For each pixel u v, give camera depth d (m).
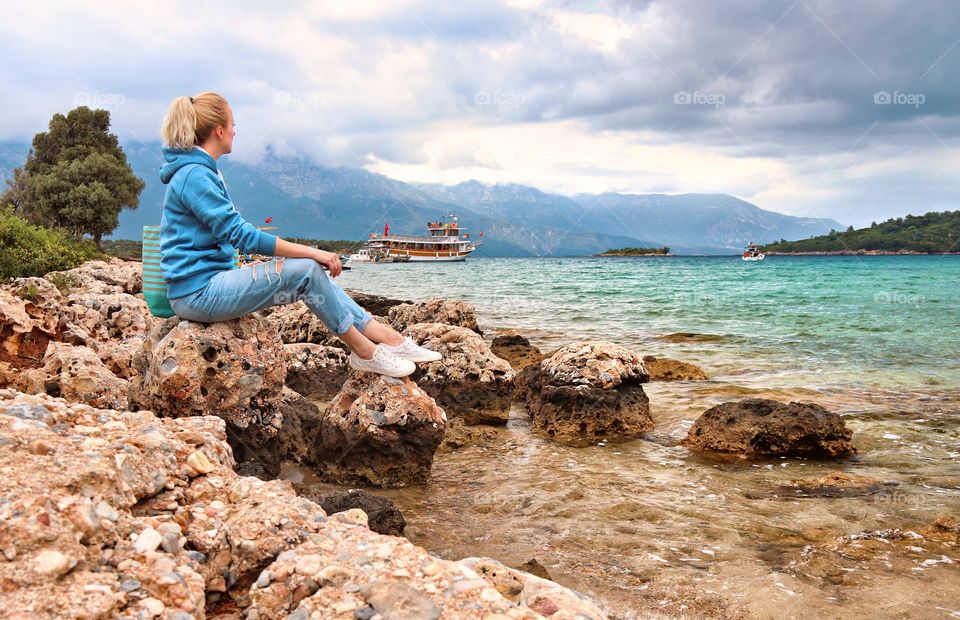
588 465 8.05
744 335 21.20
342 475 7.29
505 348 17.23
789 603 4.57
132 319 10.80
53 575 2.62
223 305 5.84
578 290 47.88
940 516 5.97
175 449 3.97
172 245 5.77
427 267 126.94
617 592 4.71
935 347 18.05
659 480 7.43
